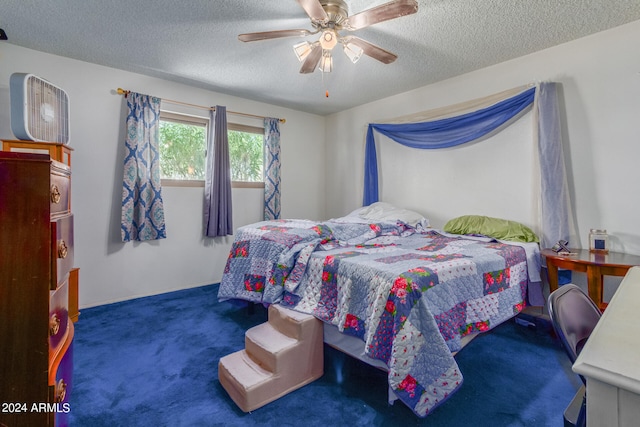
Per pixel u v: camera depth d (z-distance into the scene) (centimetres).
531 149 280
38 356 103
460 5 206
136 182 320
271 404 165
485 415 155
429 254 210
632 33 228
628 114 231
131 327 257
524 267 235
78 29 241
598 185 245
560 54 261
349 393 174
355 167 443
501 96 292
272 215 416
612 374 57
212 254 384
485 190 312
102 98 308
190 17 225
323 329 196
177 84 352
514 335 245
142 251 335
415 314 149
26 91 199
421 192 366
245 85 357
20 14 221
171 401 167
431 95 351
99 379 185
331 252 220
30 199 103
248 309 285
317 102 419
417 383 143
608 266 200
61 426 119
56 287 108
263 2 207
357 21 189
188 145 369
